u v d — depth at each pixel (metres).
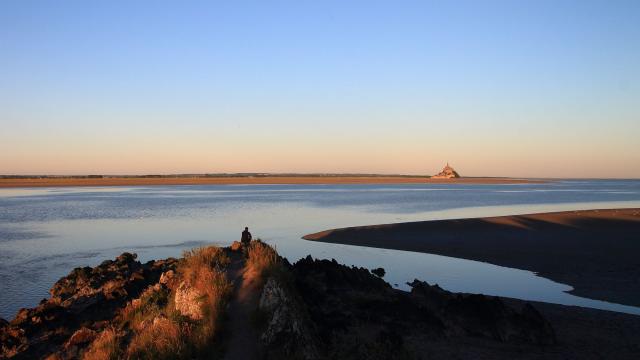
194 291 13.30
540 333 15.03
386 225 45.41
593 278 25.16
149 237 41.56
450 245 35.34
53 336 14.80
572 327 16.73
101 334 13.43
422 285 19.03
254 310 12.12
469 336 15.29
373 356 12.07
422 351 13.91
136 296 18.09
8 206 76.56
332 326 14.17
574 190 153.25
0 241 38.72
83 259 31.42
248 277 14.22
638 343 15.20
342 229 43.66
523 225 44.62
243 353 10.70
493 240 37.06
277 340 10.73
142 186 193.88
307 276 17.83
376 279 19.25
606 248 33.19
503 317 15.55
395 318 15.84
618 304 20.69
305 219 56.72
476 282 24.59
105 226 49.28
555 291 22.77
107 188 169.12
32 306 20.64
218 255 16.72
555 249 33.12
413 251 33.56
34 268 28.28
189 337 11.02
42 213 63.38
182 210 69.44
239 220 55.44
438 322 15.66
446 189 158.62
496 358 13.65
